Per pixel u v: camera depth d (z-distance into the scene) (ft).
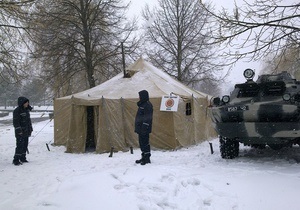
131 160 30.30
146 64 49.03
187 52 89.51
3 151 41.29
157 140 39.19
